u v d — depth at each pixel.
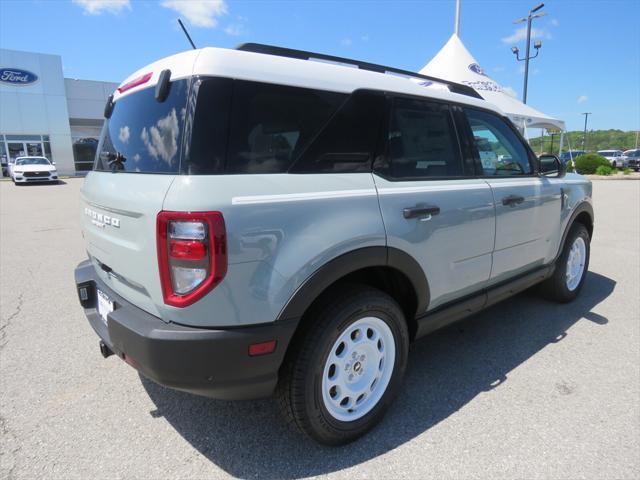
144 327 1.86
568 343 3.41
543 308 4.14
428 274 2.51
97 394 2.75
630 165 30.62
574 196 3.92
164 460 2.17
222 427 2.43
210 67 1.85
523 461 2.13
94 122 30.19
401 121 2.49
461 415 2.51
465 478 2.03
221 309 1.79
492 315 3.99
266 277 1.84
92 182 2.49
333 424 2.17
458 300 2.86
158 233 1.77
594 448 2.21
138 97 2.25
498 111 3.29
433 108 2.71
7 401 2.66
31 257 6.20
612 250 6.46
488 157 3.08
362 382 2.29
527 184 3.29
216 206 1.72
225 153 1.83
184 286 1.77
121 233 2.05
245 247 1.78
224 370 1.83
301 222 1.92
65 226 8.77
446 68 11.38
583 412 2.52
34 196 14.98
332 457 2.18
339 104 2.21
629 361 3.12
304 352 2.01
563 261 3.97
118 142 2.32
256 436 2.35
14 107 26.31
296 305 1.92
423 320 2.60
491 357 3.20
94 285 2.57
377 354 2.34
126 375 2.97
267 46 2.22
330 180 2.10
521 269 3.39
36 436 2.34
